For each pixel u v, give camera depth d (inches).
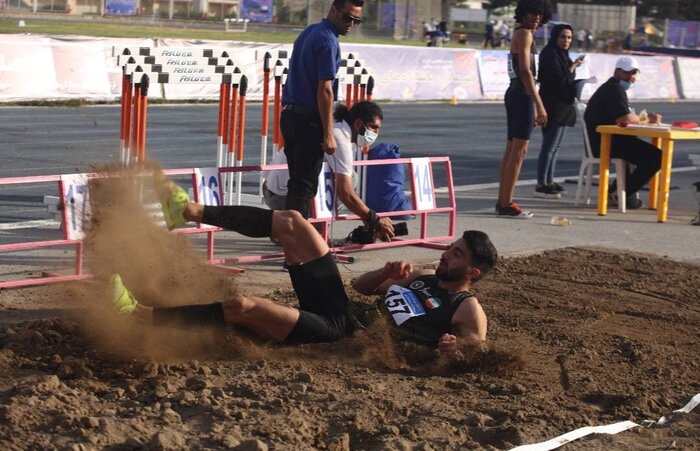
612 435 221.9
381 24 2391.7
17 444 191.5
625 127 537.6
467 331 266.7
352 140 379.9
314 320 263.4
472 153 826.8
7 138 736.3
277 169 390.6
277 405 223.0
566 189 651.5
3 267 354.0
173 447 194.9
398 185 461.7
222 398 224.5
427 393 241.3
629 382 265.4
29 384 223.1
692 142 1025.5
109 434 197.9
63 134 778.8
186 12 2068.2
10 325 269.9
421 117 1114.7
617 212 563.5
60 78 995.3
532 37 506.6
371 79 474.3
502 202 527.2
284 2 2175.2
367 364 262.5
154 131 840.3
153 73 405.7
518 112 512.4
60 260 369.1
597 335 309.0
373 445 206.4
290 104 366.3
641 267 417.1
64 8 1884.8
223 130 444.8
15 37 960.3
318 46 354.6
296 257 267.1
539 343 297.4
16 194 518.6
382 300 276.2
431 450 203.5
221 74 433.1
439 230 475.5
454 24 2982.3
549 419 229.5
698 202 571.2
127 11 1980.8
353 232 407.5
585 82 588.7
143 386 231.1
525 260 414.3
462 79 1390.3
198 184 368.5
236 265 382.6
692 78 1690.5
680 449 216.7
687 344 309.0
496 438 215.2
